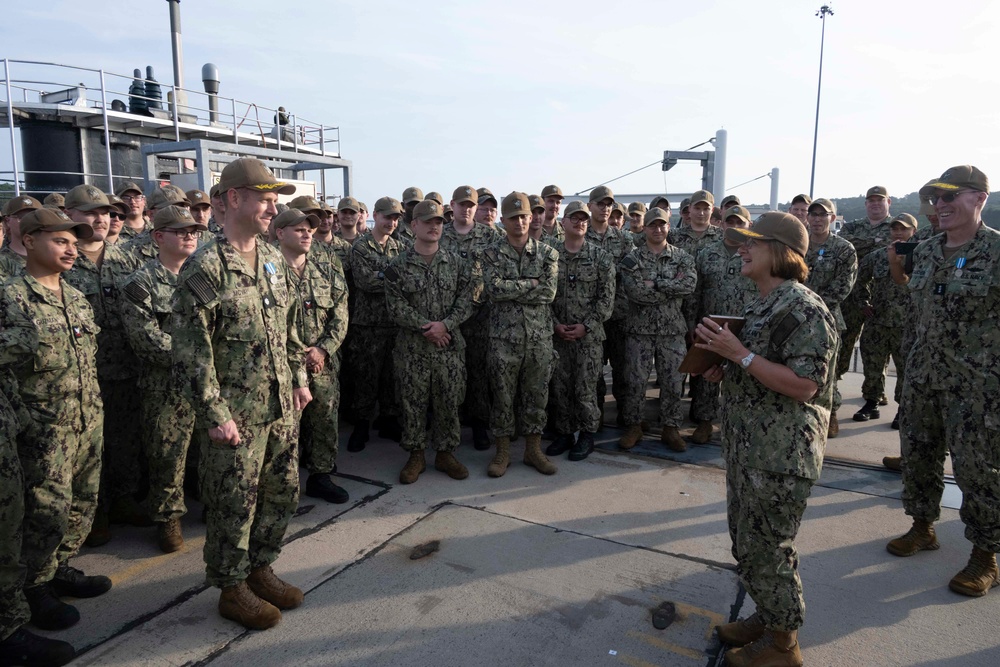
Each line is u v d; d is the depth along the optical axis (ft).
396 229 20.51
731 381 7.93
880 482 14.12
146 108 32.07
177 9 39.60
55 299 9.15
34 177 29.14
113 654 8.29
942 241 10.68
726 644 8.47
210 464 8.52
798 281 7.79
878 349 18.39
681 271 15.84
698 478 14.40
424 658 8.21
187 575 10.36
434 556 10.83
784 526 7.50
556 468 14.74
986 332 9.74
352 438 16.61
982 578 9.67
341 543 11.32
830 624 8.94
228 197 8.55
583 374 15.40
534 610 9.25
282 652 8.34
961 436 9.85
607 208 17.87
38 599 8.89
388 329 16.88
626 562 10.62
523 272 14.26
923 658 8.20
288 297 9.46
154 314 10.85
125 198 16.57
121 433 11.85
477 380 16.85
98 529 11.35
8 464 7.86
